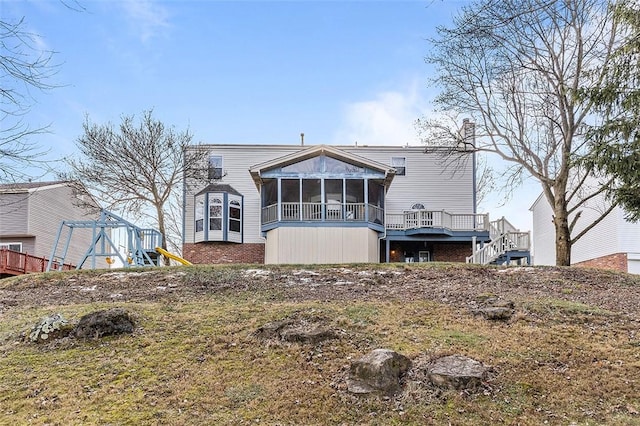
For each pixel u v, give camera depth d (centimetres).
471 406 594
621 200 1334
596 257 2366
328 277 1252
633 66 1144
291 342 762
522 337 785
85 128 2331
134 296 1098
